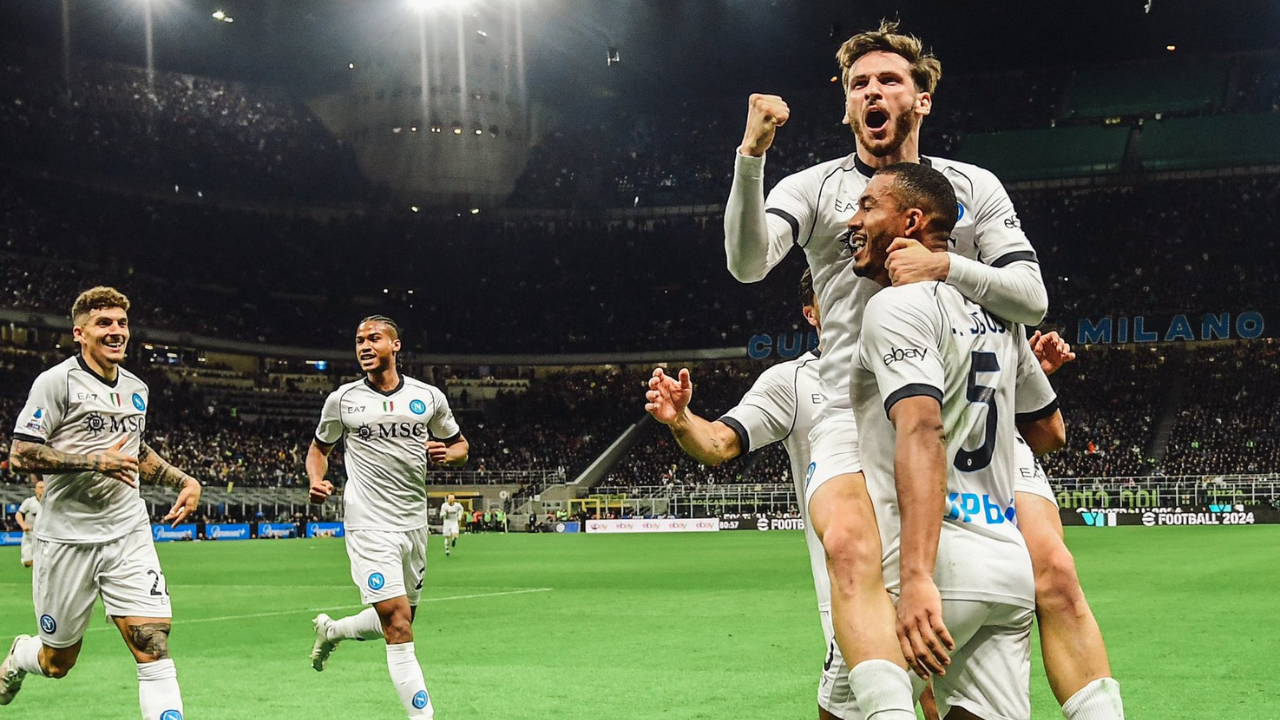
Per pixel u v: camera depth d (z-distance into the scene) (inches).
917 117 161.2
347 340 2234.3
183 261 2149.4
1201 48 2251.5
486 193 2354.8
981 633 135.2
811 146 2378.2
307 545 1428.4
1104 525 1551.4
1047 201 2207.2
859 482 138.0
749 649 397.1
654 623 486.3
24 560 858.1
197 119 2260.1
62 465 239.1
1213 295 2003.0
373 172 2319.1
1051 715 270.7
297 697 311.7
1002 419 136.6
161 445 1806.1
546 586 713.6
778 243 159.5
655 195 2402.8
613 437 2165.4
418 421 291.9
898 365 126.6
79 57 2213.3
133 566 247.3
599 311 2332.7
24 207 1961.1
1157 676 316.8
